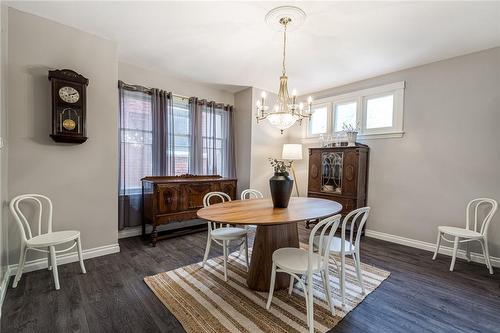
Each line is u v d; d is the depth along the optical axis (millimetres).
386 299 2018
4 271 2121
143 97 3590
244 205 2381
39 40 2367
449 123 3051
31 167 2357
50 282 2188
